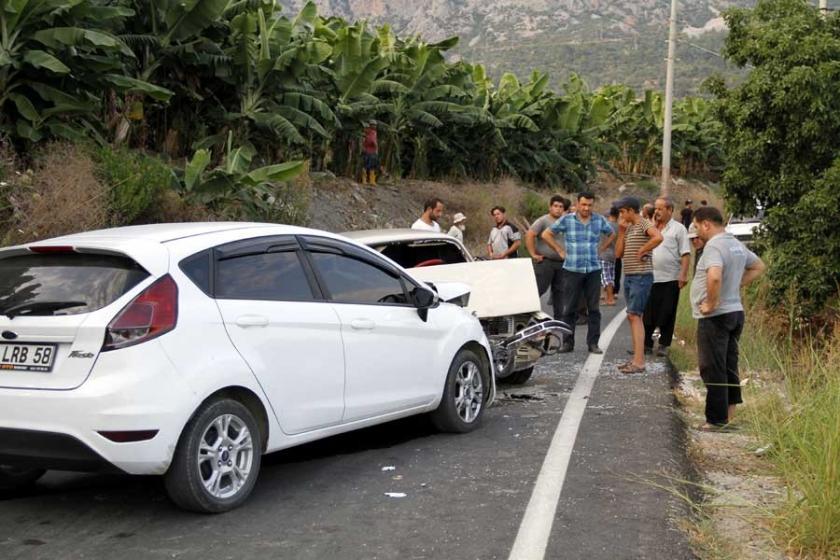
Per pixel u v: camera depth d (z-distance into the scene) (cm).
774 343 1034
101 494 589
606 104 3884
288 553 480
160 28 1733
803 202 1370
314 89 2188
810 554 493
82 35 1349
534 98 3638
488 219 2552
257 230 611
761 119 1452
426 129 2788
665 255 1103
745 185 1487
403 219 2367
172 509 554
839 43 1386
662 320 1116
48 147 1349
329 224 2044
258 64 1905
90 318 510
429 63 2683
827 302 1356
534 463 651
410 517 537
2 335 525
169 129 1911
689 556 479
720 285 756
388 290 699
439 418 740
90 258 543
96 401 496
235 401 549
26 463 519
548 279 1252
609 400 870
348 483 609
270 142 2081
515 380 969
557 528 515
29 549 490
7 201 1162
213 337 541
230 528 519
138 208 1309
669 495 577
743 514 558
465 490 590
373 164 2533
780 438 660
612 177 4519
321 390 611
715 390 780
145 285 523
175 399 511
